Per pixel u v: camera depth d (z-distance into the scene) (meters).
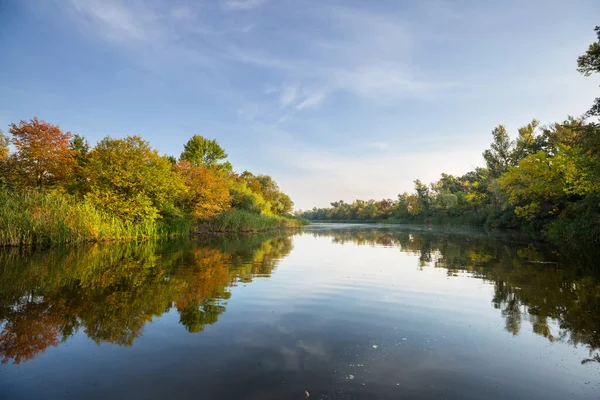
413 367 4.32
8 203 16.17
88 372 4.11
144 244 19.89
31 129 22.08
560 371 4.29
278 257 15.08
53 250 15.33
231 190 45.31
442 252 17.39
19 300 7.25
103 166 23.61
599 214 20.48
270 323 5.94
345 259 14.62
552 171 27.47
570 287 8.89
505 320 6.24
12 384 3.82
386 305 7.18
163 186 26.17
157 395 3.59
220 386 3.77
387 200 129.88
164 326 5.74
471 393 3.72
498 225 46.81
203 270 11.21
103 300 7.32
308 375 4.04
